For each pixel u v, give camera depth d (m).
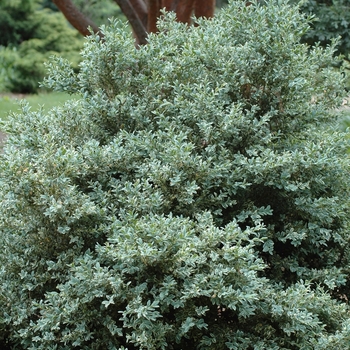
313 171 3.12
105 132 3.39
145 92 3.36
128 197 2.91
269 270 3.31
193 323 2.62
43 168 2.83
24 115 3.46
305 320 2.65
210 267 2.67
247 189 3.13
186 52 3.27
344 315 2.98
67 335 2.70
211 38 3.28
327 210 3.10
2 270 2.97
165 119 3.11
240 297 2.53
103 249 2.73
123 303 2.84
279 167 3.08
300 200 3.09
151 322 2.65
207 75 3.35
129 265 2.68
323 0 6.46
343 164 3.32
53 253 3.02
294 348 2.93
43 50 14.03
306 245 3.30
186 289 2.58
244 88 3.34
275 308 2.76
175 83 3.19
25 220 2.95
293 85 3.13
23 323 2.91
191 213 3.02
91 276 2.63
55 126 3.47
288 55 3.17
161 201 2.91
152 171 2.93
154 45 3.48
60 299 2.74
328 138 3.22
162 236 2.60
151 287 2.81
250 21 3.31
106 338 2.81
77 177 3.03
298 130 3.37
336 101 3.62
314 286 3.23
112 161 3.13
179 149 2.87
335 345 2.72
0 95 12.75
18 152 2.96
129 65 3.38
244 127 3.14
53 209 2.68
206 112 3.09
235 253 2.58
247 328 2.96
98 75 3.39
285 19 3.21
